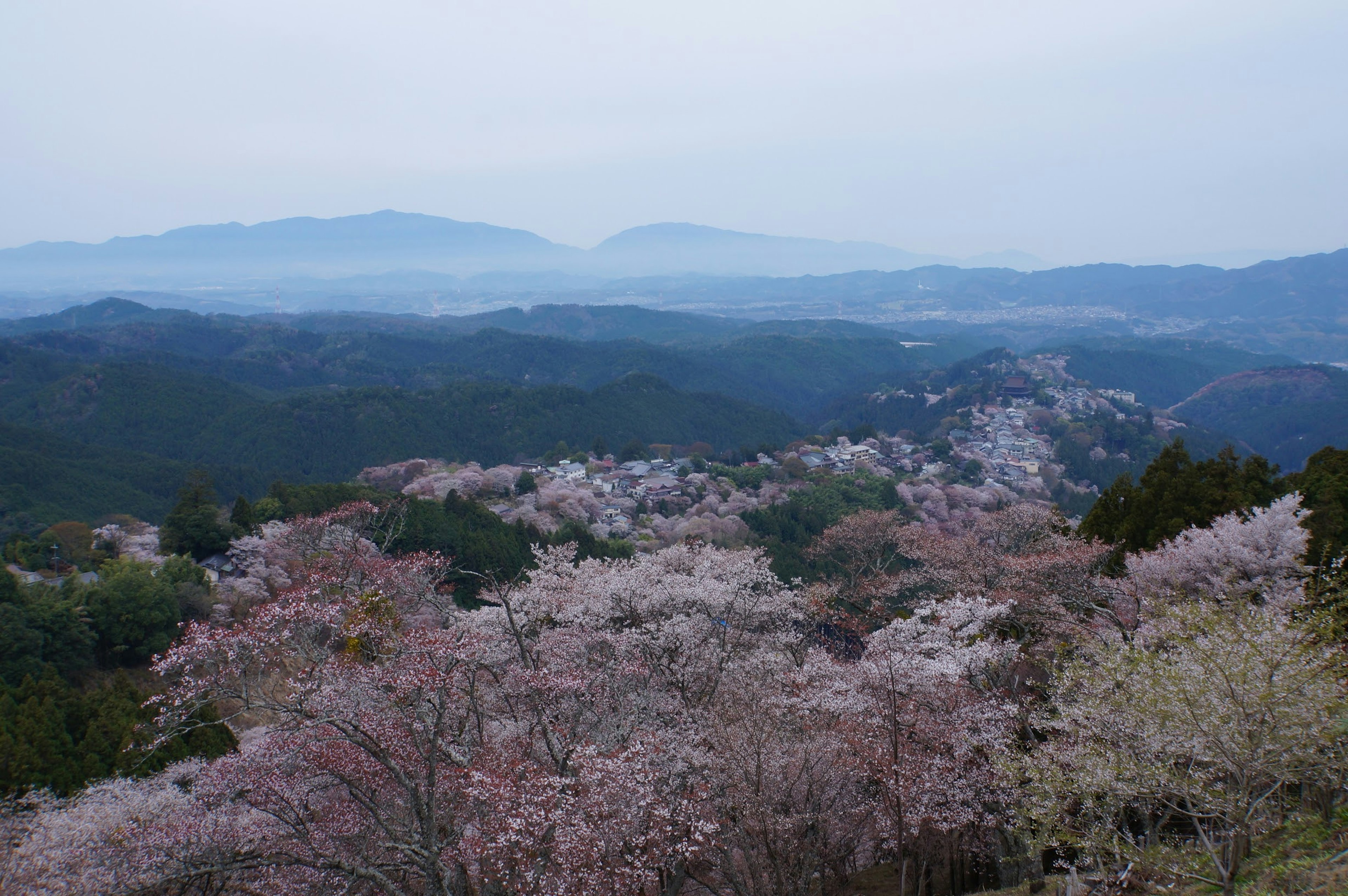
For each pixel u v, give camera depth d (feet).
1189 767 33.76
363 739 38.91
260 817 41.63
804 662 61.46
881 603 87.04
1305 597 46.16
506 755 42.88
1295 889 28.99
